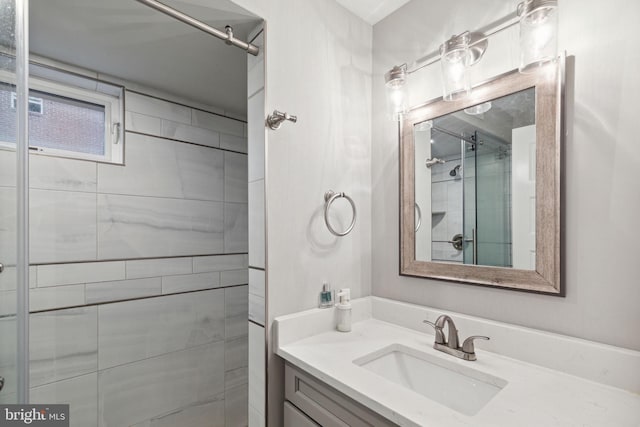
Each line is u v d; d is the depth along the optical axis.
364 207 1.53
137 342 1.71
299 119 1.28
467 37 1.05
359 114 1.51
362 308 1.46
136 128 1.74
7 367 0.72
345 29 1.46
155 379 1.77
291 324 1.18
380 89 1.53
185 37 1.31
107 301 1.61
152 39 1.32
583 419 0.72
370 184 1.56
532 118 1.02
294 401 1.10
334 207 1.40
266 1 1.19
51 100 1.55
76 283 1.52
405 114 1.38
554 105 0.97
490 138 1.13
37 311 1.41
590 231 0.91
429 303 1.31
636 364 0.81
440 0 1.29
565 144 0.95
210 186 2.05
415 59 1.39
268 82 1.18
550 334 0.96
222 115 2.12
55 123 1.56
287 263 1.22
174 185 1.88
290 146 1.25
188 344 1.91
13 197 0.73
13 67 0.74
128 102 1.71
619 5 0.87
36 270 1.42
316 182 1.33
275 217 1.19
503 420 0.71
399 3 1.43
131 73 1.63
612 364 0.85
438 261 1.27
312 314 1.25
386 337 1.24
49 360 1.44
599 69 0.90
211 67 1.57
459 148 1.22
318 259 1.33
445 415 0.72
